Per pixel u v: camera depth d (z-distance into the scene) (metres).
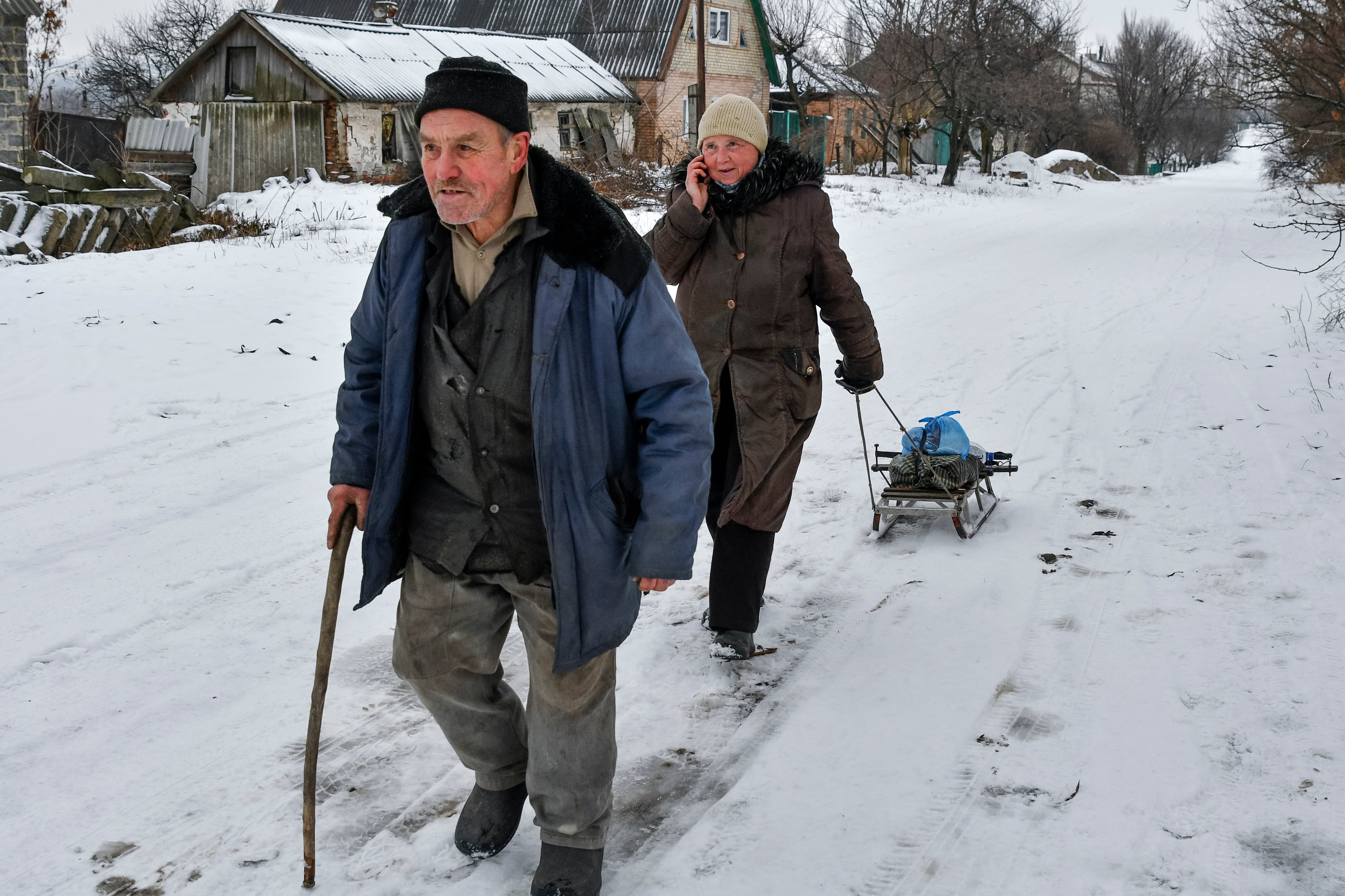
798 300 3.91
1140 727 3.47
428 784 3.24
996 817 3.04
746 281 3.85
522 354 2.42
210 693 3.73
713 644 4.02
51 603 4.39
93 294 10.43
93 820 3.01
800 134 37.47
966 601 4.51
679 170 3.99
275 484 5.96
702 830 3.03
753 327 3.86
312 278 11.87
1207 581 4.58
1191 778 3.17
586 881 2.67
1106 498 5.70
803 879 2.82
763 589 4.00
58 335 8.72
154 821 3.01
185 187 22.61
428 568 2.58
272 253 13.45
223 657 4.00
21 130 17.53
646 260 2.47
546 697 2.61
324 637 2.61
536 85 29.17
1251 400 7.60
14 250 12.81
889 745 3.44
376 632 4.24
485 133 2.27
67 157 26.72
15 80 17.38
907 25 37.22
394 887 2.76
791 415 3.89
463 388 2.44
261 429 6.95
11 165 16.34
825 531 5.38
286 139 23.53
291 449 6.58
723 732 3.55
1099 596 4.50
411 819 3.06
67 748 3.37
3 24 17.17
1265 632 4.06
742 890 2.78
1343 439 6.51
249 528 5.31
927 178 39.41
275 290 11.07
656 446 2.47
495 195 2.32
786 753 3.42
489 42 30.94
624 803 3.17
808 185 3.89
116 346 8.48
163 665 3.93
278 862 2.85
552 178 2.42
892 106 38.59
